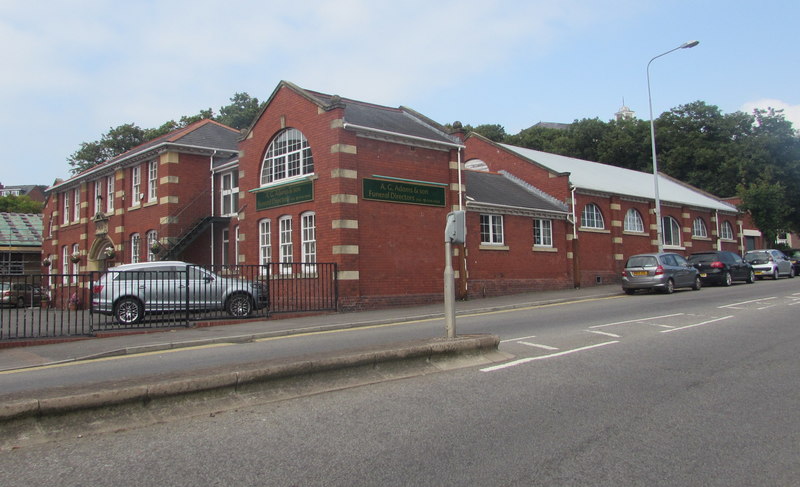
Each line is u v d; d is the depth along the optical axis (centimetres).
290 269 2022
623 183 3300
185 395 588
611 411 608
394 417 583
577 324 1300
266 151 2216
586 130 5406
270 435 527
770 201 3691
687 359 878
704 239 3681
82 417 532
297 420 571
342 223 1847
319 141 1942
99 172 2997
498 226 2422
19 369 988
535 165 2889
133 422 548
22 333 1459
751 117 4722
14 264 3962
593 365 834
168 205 2472
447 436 527
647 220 3195
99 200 3002
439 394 671
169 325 1502
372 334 1255
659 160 5056
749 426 557
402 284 1989
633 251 3077
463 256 2181
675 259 2245
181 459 468
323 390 675
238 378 623
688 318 1370
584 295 2205
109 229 2917
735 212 3938
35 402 510
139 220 2673
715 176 4622
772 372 785
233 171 2550
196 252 2548
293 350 1048
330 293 1841
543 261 2566
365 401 640
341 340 1167
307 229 2000
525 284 2458
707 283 2614
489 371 793
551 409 615
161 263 1700
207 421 566
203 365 920
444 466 456
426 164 2114
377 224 1944
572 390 694
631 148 5156
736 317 1369
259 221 2209
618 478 434
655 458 475
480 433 536
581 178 2995
